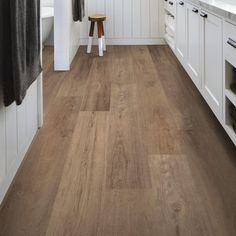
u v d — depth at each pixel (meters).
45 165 2.10
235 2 2.54
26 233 1.54
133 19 5.55
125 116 2.83
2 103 1.70
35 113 2.48
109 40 5.62
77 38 5.18
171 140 2.41
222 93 2.24
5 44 1.51
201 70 2.79
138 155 2.21
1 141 1.71
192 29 3.08
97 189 1.86
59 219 1.63
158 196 1.79
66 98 3.24
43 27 4.72
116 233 1.54
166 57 4.76
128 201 1.76
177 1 3.84
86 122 2.72
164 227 1.57
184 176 1.97
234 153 2.22
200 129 2.57
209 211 1.67
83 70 4.16
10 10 1.46
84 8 5.14
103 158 2.18
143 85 3.60
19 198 1.78
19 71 1.52
